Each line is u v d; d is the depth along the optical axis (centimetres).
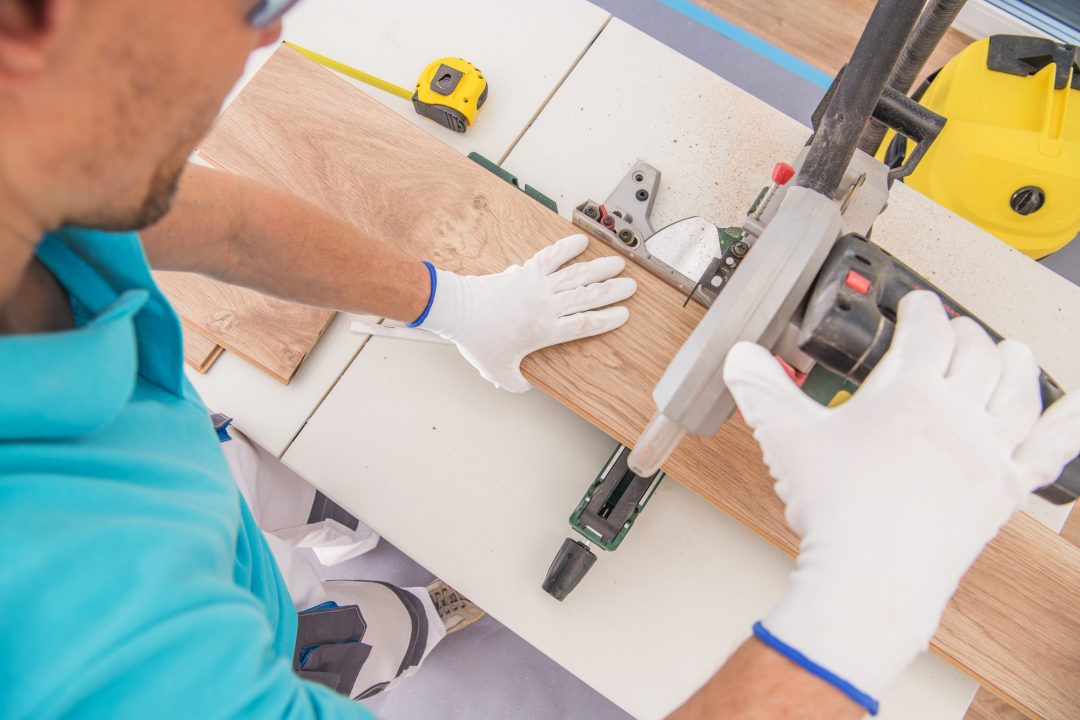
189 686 45
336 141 125
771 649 61
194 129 42
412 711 194
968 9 229
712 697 60
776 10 234
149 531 47
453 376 125
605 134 133
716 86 134
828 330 70
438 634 179
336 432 124
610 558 117
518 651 197
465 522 120
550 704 193
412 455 122
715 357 73
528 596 117
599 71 136
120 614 43
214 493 58
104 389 48
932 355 68
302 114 126
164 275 127
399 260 102
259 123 125
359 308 100
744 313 72
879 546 64
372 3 142
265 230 82
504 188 122
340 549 182
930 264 126
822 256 73
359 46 140
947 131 180
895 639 61
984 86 181
